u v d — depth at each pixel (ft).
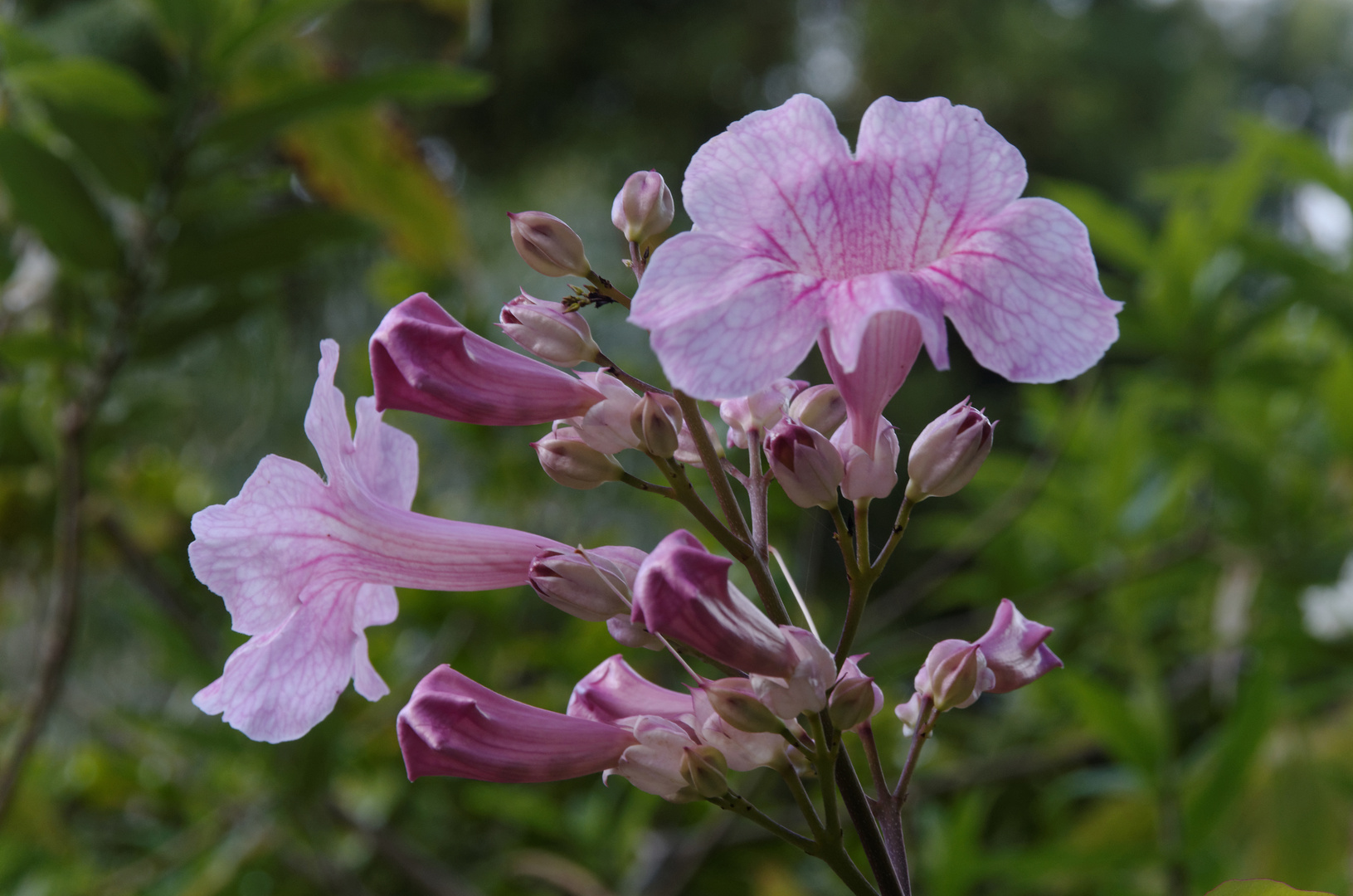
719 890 2.58
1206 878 1.74
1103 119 10.46
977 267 1.19
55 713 3.15
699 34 8.68
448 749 1.26
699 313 1.17
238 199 1.93
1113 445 2.40
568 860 2.64
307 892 2.61
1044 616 2.49
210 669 2.33
